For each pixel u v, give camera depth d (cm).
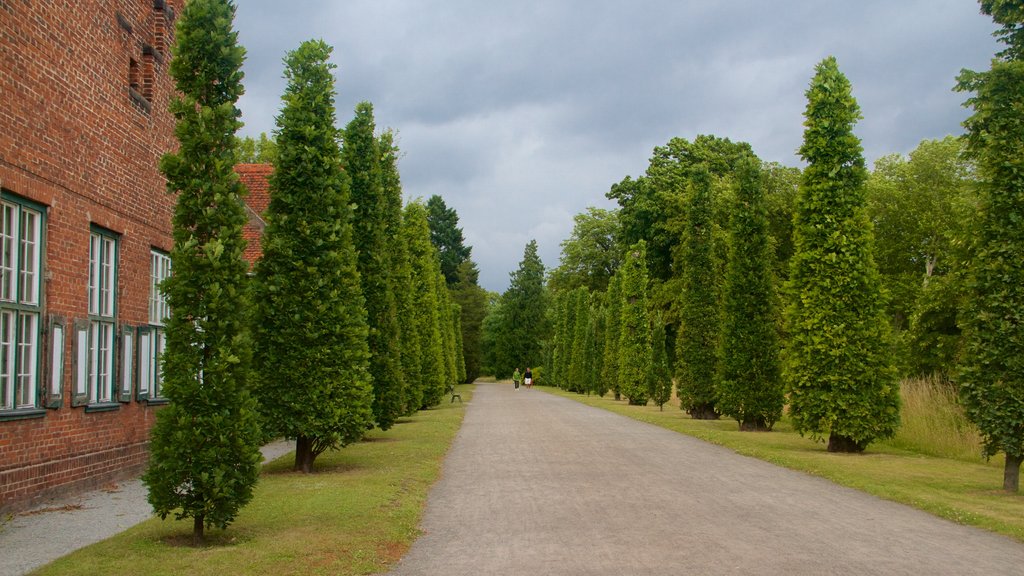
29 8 1030
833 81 1689
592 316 5294
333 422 1291
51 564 693
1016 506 973
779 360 2103
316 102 1345
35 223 1059
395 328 1945
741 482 1213
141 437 1408
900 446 1702
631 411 2981
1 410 963
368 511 943
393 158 2494
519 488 1173
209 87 846
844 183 1661
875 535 823
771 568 683
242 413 798
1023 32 1277
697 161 5131
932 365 2623
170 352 791
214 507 784
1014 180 1146
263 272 1323
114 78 1307
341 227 1341
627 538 815
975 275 1180
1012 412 1102
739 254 2164
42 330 1060
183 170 818
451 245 9419
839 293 1620
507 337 8894
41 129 1060
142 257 1426
